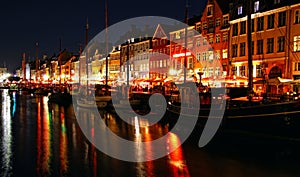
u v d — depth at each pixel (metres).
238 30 41.84
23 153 15.38
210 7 48.12
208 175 11.70
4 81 151.38
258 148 15.66
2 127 23.97
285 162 13.17
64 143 17.66
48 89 75.94
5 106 43.81
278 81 26.53
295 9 33.78
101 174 11.93
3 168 12.83
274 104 16.97
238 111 19.02
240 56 41.41
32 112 35.47
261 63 37.03
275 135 16.92
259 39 38.25
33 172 12.30
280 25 35.53
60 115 32.09
